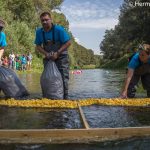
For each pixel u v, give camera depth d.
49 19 3.07
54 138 1.76
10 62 11.16
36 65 14.44
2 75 3.13
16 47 12.70
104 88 4.63
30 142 1.70
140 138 1.76
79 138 1.76
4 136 1.75
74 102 2.84
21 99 3.07
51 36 3.10
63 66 3.14
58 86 3.05
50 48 3.12
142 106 2.76
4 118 2.26
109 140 1.73
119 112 2.50
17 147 1.63
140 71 3.16
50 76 3.03
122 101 2.88
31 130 1.76
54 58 3.08
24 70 11.96
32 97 3.24
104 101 2.88
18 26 14.34
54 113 2.45
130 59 3.17
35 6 18.92
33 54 14.96
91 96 3.57
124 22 20.83
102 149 1.61
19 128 1.98
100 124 2.10
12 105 2.79
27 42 14.23
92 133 1.78
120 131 1.79
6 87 3.12
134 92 3.22
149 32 18.50
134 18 19.36
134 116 2.35
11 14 14.97
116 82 6.03
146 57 3.08
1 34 3.29
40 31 3.15
